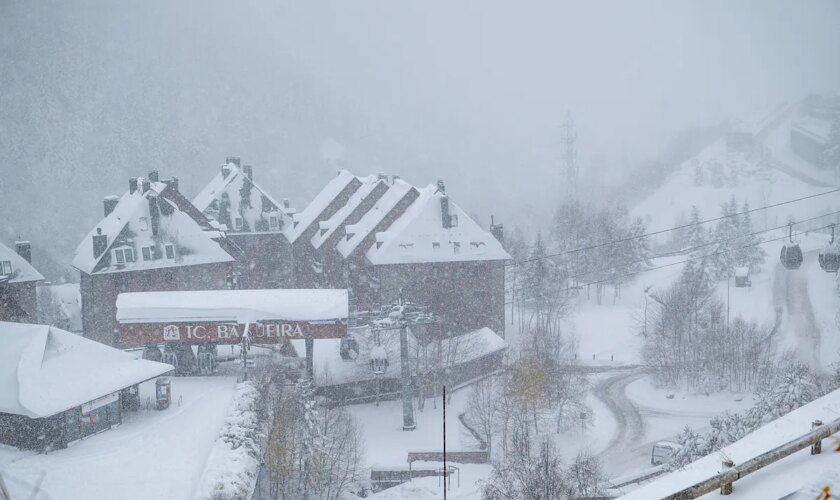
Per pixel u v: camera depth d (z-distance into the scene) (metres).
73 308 102.69
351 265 86.44
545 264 111.50
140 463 38.72
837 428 12.55
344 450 50.78
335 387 67.81
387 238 83.94
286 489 43.84
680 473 12.94
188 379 57.56
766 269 122.44
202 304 58.84
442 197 84.31
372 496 49.00
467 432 61.25
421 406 68.75
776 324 95.88
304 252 99.44
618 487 49.09
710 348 78.69
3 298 62.28
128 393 48.34
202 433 43.66
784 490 11.16
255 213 104.94
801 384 41.09
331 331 59.28
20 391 40.69
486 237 84.69
